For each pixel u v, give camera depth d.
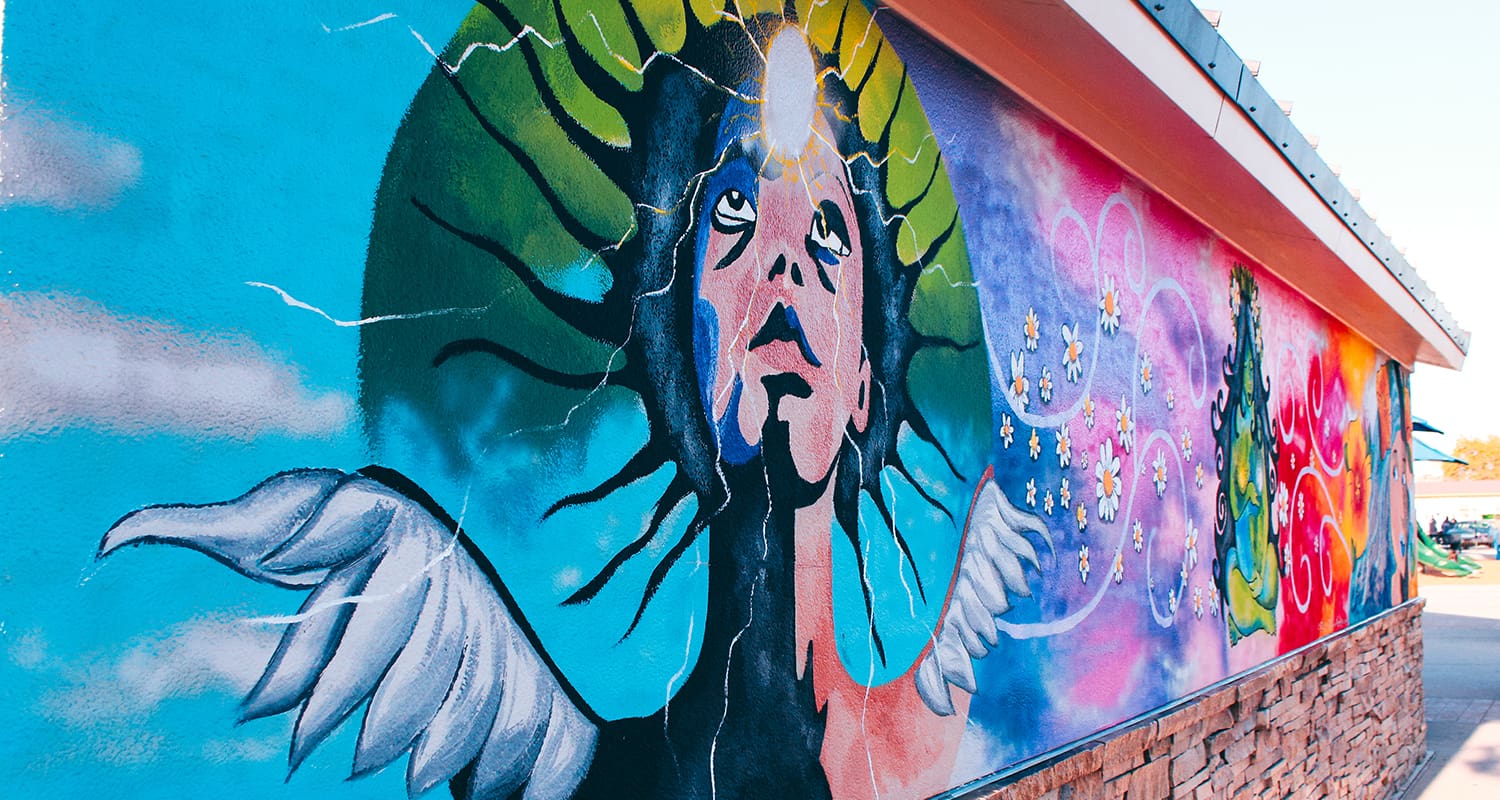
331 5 1.73
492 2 1.99
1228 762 5.16
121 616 1.44
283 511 1.62
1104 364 4.28
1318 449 7.21
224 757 1.54
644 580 2.23
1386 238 6.64
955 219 3.38
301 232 1.67
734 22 2.56
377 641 1.74
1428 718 10.96
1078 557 4.00
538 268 2.05
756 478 2.55
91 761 1.41
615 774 2.14
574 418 2.10
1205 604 5.17
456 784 1.85
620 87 2.25
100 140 1.45
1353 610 7.88
